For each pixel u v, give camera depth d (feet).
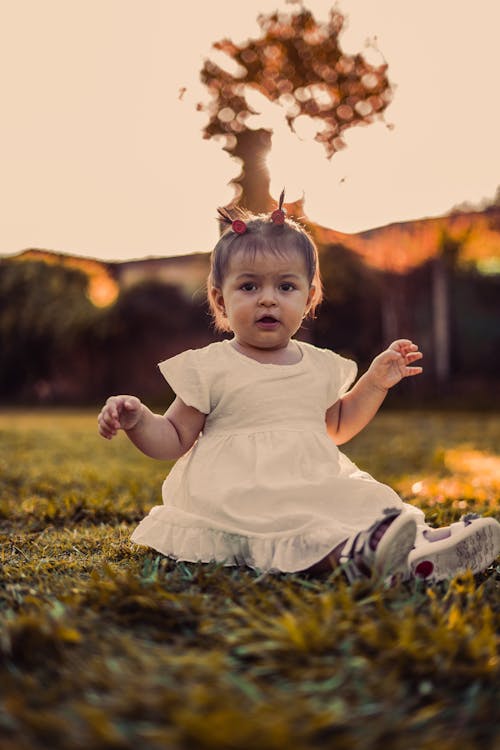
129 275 49.42
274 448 7.66
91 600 5.94
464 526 6.93
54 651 4.94
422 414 40.96
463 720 4.30
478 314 46.73
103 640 5.15
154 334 49.39
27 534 9.63
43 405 52.54
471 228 37.55
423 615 5.66
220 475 7.66
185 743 3.77
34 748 3.82
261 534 7.16
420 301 46.50
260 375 7.98
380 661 4.78
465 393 46.47
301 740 3.81
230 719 3.85
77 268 50.08
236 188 21.15
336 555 6.74
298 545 6.96
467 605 6.05
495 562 7.65
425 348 46.98
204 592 6.36
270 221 8.37
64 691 4.39
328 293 43.91
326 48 22.06
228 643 5.12
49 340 51.44
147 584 6.22
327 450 7.89
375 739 3.95
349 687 4.48
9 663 4.84
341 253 41.86
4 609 5.93
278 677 4.64
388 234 38.86
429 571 6.75
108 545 8.48
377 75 22.65
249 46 21.89
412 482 15.12
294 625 5.07
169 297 49.08
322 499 7.32
